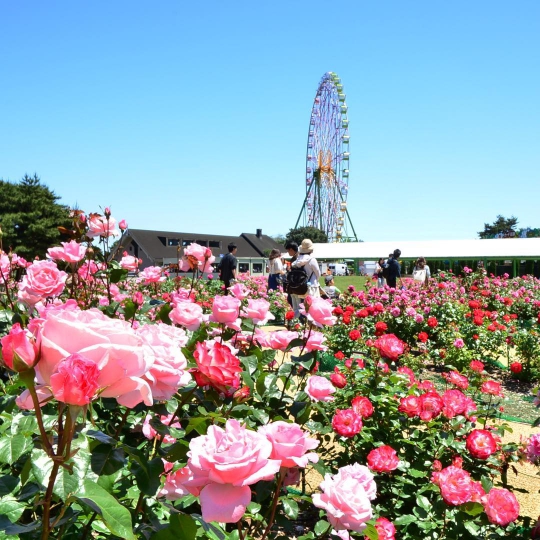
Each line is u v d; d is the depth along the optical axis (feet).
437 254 149.38
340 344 29.78
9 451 4.29
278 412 8.02
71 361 2.82
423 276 55.16
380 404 11.32
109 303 10.59
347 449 10.95
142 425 5.86
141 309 10.21
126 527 3.28
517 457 10.99
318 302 8.34
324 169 206.69
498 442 11.20
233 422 3.71
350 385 12.87
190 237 200.03
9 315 7.87
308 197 222.07
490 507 7.45
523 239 146.41
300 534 9.84
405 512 9.82
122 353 3.01
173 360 4.37
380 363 13.32
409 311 32.50
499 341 29.84
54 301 8.91
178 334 6.09
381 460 8.73
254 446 3.50
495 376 27.37
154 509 5.70
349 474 5.37
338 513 4.87
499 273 149.59
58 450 3.16
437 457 10.52
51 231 141.38
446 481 7.57
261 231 245.04
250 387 7.31
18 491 4.13
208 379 5.08
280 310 43.75
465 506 7.55
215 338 9.08
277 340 8.43
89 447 4.12
